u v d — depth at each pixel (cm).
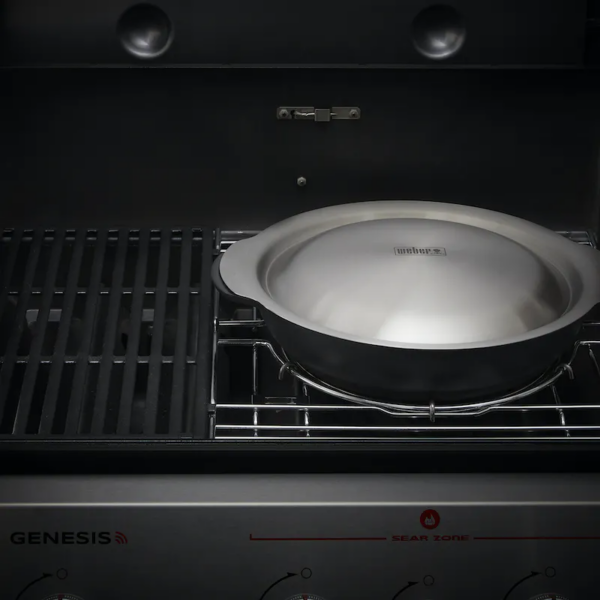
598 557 66
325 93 91
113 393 83
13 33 85
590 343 79
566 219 98
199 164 95
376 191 97
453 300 72
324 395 81
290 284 76
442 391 69
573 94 91
